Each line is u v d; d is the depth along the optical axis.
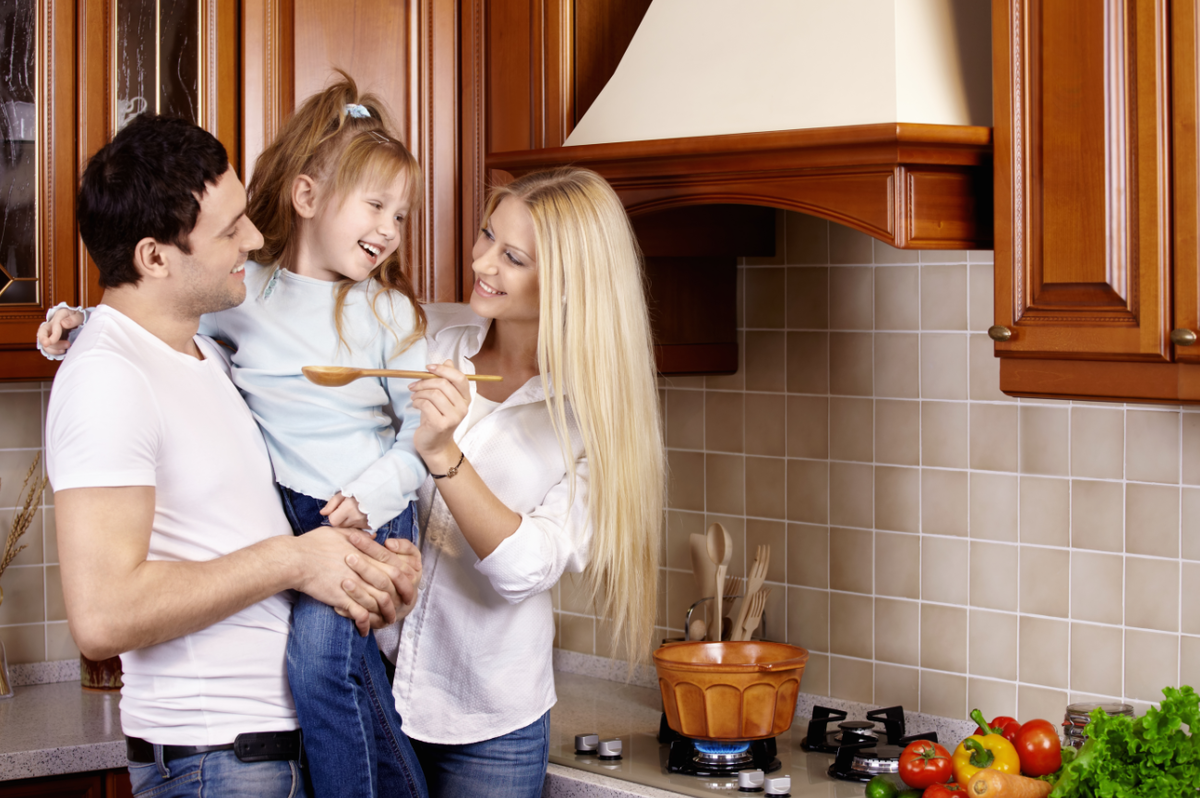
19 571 2.49
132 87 2.15
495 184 2.29
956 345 2.12
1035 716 2.07
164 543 1.36
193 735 1.39
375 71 2.27
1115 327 1.60
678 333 2.30
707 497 2.46
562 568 1.70
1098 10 1.59
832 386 2.27
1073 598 2.02
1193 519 1.90
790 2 1.88
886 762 1.92
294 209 1.58
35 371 2.13
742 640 2.26
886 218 1.70
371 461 1.55
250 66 2.20
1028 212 1.67
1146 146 1.56
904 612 2.21
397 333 1.62
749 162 1.80
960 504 2.13
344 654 1.46
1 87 2.08
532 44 2.21
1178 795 1.45
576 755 2.03
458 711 1.76
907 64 1.72
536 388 1.76
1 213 2.08
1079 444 2.01
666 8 2.06
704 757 1.95
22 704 2.32
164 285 1.37
